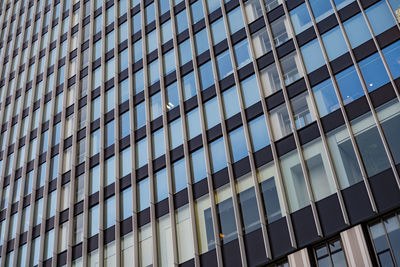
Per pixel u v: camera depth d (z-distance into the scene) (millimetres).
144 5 46281
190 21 41312
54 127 45188
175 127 36469
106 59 45531
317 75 31500
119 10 48344
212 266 29094
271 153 30516
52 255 37375
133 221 34188
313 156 28812
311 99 30750
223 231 29797
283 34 35062
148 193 34906
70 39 50688
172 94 38438
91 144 41031
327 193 27188
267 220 28469
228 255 28781
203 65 38031
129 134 38969
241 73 35469
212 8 40750
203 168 33062
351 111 28859
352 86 29688
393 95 27922
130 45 44344
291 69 33062
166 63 40594
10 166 46375
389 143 26625
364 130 27812
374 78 29203
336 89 30031
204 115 35406
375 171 26250
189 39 40406
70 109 45094
